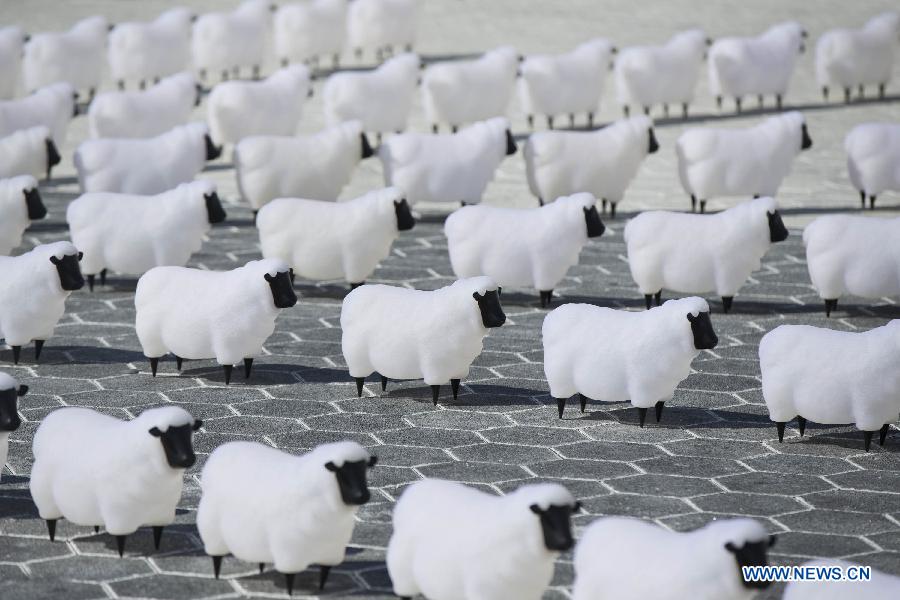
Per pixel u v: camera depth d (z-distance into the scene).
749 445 34.97
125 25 84.50
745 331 44.47
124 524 27.30
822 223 45.16
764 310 46.81
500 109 74.12
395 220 46.38
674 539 23.55
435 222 58.88
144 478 26.88
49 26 101.75
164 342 38.81
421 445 34.59
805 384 34.09
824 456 34.28
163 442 26.66
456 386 37.91
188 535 28.98
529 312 46.41
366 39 92.62
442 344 36.34
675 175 66.88
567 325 35.75
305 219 46.19
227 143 68.12
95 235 46.88
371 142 75.25
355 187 64.38
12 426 28.47
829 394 33.88
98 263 47.22
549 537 23.36
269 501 25.56
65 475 27.56
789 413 34.59
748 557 22.73
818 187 64.00
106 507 27.22
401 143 56.22
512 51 74.69
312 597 26.22
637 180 65.88
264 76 91.31
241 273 38.38
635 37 99.81
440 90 71.69
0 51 79.12
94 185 56.22
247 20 87.44
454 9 113.00
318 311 46.47
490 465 33.31
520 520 23.55
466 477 32.50
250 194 56.22
